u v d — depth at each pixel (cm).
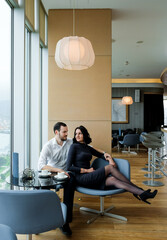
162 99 1233
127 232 281
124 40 609
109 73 418
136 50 695
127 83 1212
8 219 188
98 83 418
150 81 1205
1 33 284
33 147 405
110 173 313
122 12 453
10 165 320
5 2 293
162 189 450
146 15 468
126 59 796
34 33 402
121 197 405
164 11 451
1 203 185
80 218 319
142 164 681
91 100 418
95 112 417
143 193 284
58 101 420
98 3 415
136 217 323
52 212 193
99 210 346
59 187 301
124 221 310
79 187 306
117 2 413
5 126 300
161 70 977
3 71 292
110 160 332
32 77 402
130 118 1215
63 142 336
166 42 625
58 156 330
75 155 326
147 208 355
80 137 333
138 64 867
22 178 253
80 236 271
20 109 320
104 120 416
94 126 417
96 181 304
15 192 181
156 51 705
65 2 409
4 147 298
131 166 652
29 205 184
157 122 1234
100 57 419
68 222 276
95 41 420
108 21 422
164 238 268
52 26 425
